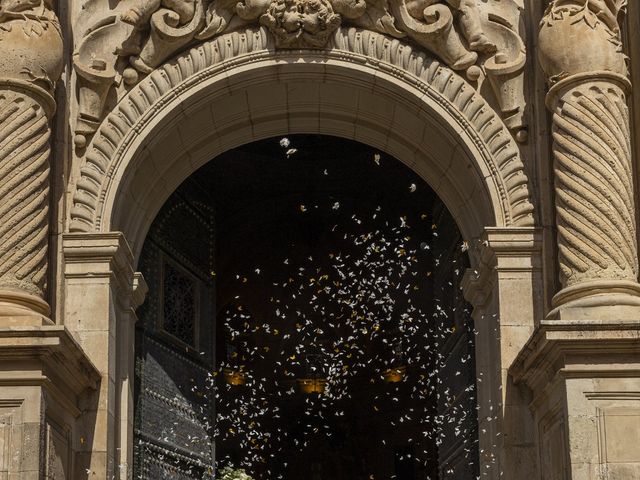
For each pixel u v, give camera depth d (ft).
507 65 37.09
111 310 35.86
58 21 35.70
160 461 39.52
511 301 35.73
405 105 38.45
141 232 39.55
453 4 37.65
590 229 33.19
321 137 55.57
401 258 58.65
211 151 40.91
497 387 35.86
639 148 36.04
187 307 43.34
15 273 32.86
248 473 66.28
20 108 33.73
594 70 34.35
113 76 37.11
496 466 35.70
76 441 34.32
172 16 37.32
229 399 65.67
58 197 36.01
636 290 32.68
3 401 30.32
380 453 66.13
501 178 36.70
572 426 30.12
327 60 38.01
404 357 63.57
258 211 60.49
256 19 38.04
